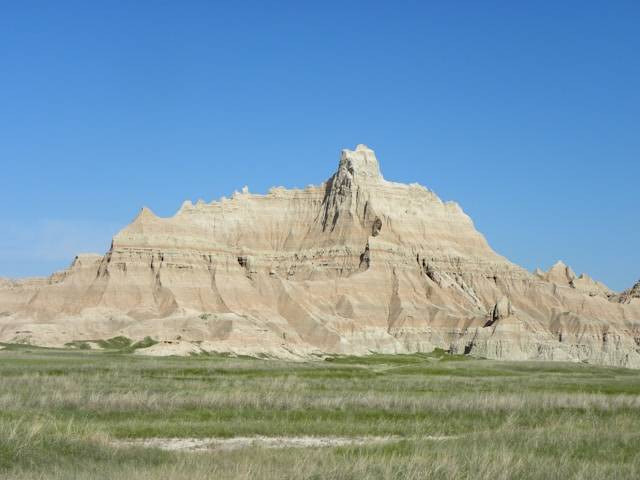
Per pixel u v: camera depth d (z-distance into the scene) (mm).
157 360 121562
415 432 51125
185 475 32719
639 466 38719
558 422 55406
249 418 54219
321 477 33875
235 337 176250
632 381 111812
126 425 48844
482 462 36406
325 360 178000
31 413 50500
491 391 79188
